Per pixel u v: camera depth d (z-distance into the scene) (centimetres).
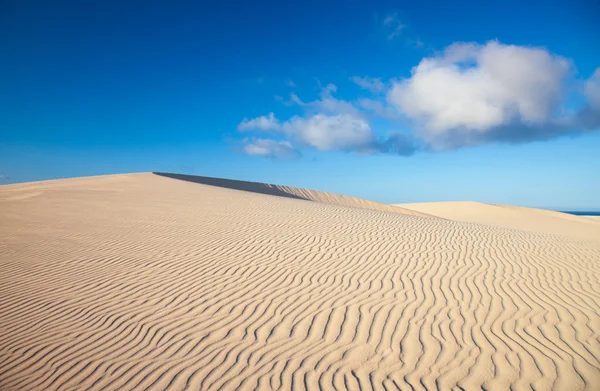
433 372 421
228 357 462
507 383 400
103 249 941
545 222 3734
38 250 935
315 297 630
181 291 668
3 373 438
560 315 555
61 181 3005
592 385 394
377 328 522
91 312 592
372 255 873
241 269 775
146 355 471
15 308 610
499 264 813
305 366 438
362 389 394
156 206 1656
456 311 569
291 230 1155
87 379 425
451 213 4575
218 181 4175
